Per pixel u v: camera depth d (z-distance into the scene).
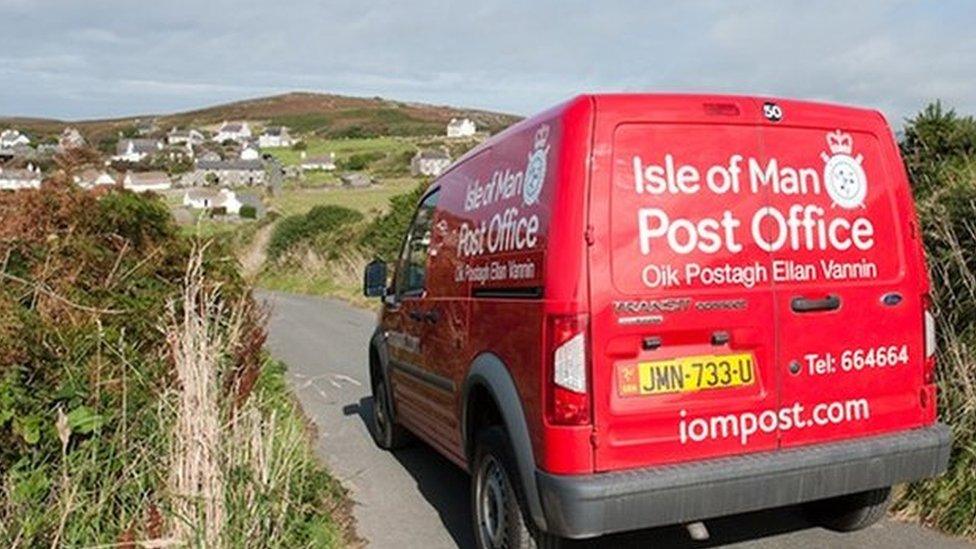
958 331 5.74
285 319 17.67
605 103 3.82
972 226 6.01
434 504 5.88
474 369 4.48
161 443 4.46
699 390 3.81
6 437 4.20
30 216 5.62
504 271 4.26
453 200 5.32
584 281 3.68
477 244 4.68
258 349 6.42
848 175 4.21
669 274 3.79
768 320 3.95
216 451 4.12
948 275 5.95
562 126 3.86
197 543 3.87
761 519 5.19
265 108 160.12
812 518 5.11
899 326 4.26
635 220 3.77
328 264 27.56
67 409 4.47
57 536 3.75
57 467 4.26
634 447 3.71
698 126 3.93
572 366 3.65
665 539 4.91
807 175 4.11
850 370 4.12
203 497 3.98
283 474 4.91
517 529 4.07
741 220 3.94
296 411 8.21
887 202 4.31
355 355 12.81
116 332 5.15
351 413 8.90
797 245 4.04
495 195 4.52
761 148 4.02
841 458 3.99
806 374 4.03
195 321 4.61
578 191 3.74
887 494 4.69
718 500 3.76
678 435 3.78
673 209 3.83
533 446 3.84
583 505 3.57
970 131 7.62
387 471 6.70
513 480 4.09
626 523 3.62
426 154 91.25
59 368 4.62
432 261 5.61
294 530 4.69
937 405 5.42
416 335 5.89
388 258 22.86
